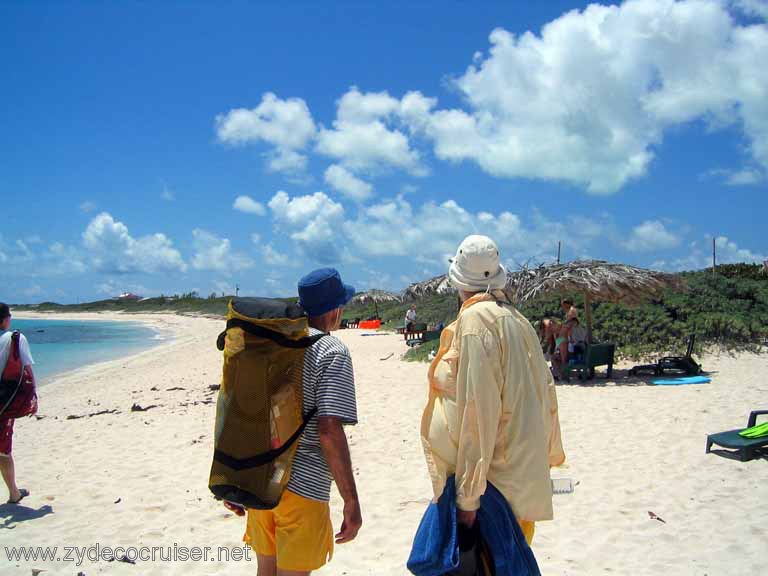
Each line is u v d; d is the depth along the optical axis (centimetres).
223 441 263
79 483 636
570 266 1274
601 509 510
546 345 1296
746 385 1061
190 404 1118
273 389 261
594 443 709
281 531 265
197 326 6144
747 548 427
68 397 1389
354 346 2269
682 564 409
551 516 262
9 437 572
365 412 959
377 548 455
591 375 1168
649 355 1377
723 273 2427
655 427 771
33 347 3559
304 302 295
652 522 479
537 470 259
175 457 730
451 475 268
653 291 1235
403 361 1694
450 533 257
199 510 550
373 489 587
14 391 565
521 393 259
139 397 1282
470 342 258
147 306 10300
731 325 1445
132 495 594
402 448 733
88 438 852
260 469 257
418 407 991
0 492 611
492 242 287
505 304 274
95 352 3161
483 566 258
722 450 657
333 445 259
